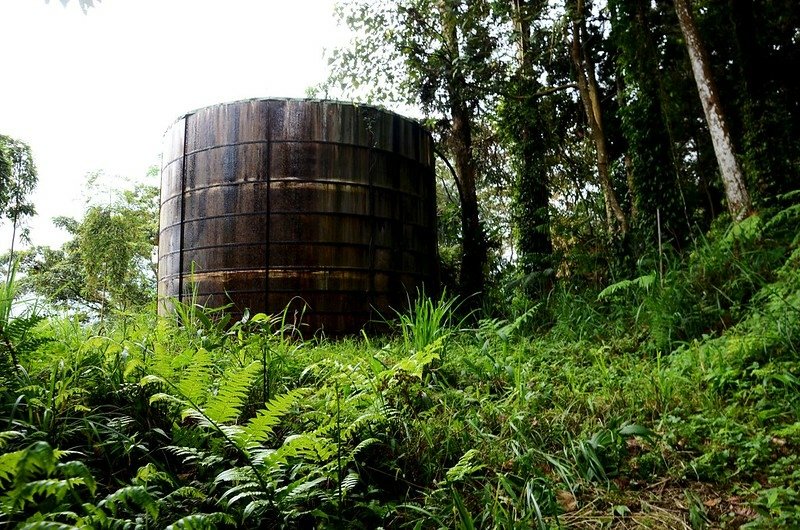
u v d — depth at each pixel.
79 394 2.96
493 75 12.94
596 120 12.02
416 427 3.23
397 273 12.45
